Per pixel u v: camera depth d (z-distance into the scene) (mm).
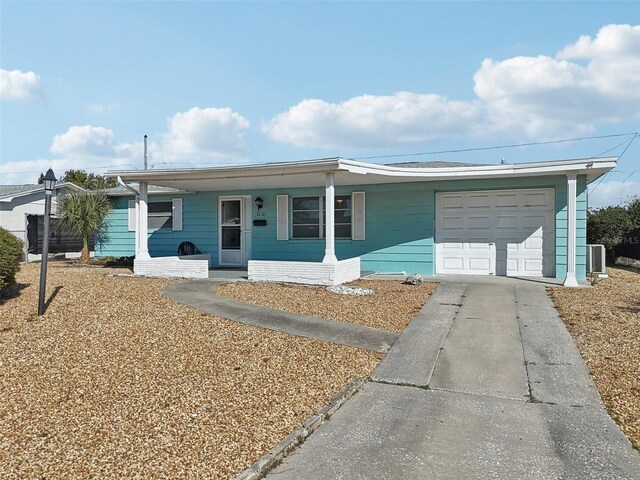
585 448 3596
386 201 13156
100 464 3193
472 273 12578
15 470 3090
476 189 12352
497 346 6254
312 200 14250
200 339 6211
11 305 7812
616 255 18531
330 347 6109
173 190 15914
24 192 19188
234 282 10977
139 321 6961
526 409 4367
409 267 12969
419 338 6602
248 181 12727
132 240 17125
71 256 20297
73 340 6004
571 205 10562
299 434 3760
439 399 4617
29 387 4566
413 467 3309
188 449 3447
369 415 4238
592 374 5223
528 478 3156
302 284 10711
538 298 9195
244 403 4340
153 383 4742
